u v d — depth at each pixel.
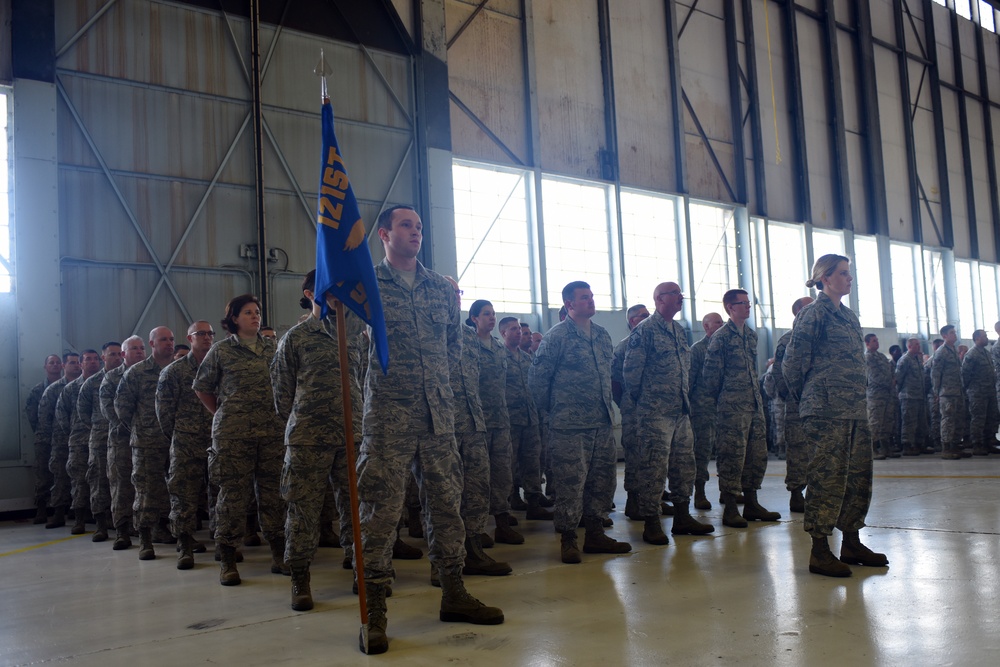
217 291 10.33
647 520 5.31
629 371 5.43
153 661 3.12
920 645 2.91
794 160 17.58
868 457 4.32
